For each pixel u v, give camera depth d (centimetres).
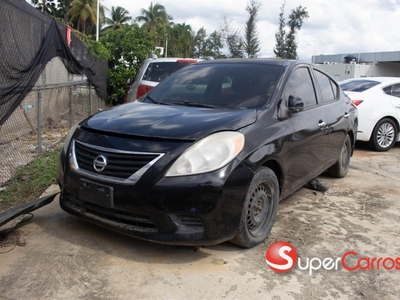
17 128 660
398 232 418
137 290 288
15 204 438
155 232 311
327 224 428
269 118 381
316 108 484
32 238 355
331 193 540
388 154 845
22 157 607
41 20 635
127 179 312
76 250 337
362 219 449
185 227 312
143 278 303
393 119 870
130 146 320
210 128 331
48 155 635
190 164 308
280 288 303
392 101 868
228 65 472
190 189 304
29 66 582
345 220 443
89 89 1063
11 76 527
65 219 397
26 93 580
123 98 1455
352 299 296
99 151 330
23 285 286
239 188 321
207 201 306
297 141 407
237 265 329
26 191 471
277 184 377
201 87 443
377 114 838
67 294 279
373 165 733
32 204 380
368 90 873
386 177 643
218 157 315
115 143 327
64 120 898
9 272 301
